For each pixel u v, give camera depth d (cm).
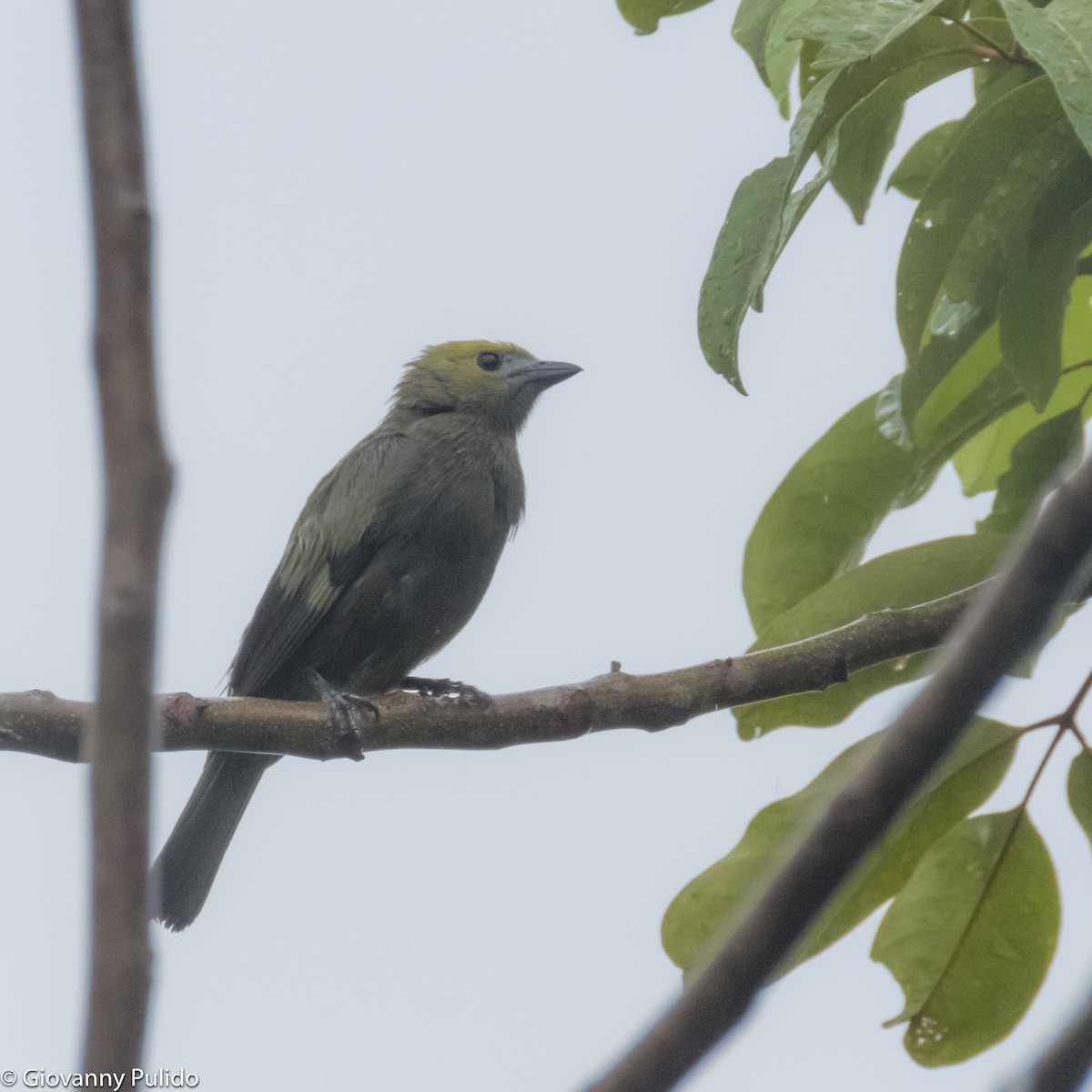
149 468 384
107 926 362
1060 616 768
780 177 716
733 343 707
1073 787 750
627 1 944
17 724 825
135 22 399
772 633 877
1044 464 909
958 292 781
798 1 878
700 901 768
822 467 934
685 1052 416
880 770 416
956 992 760
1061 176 745
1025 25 614
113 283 390
